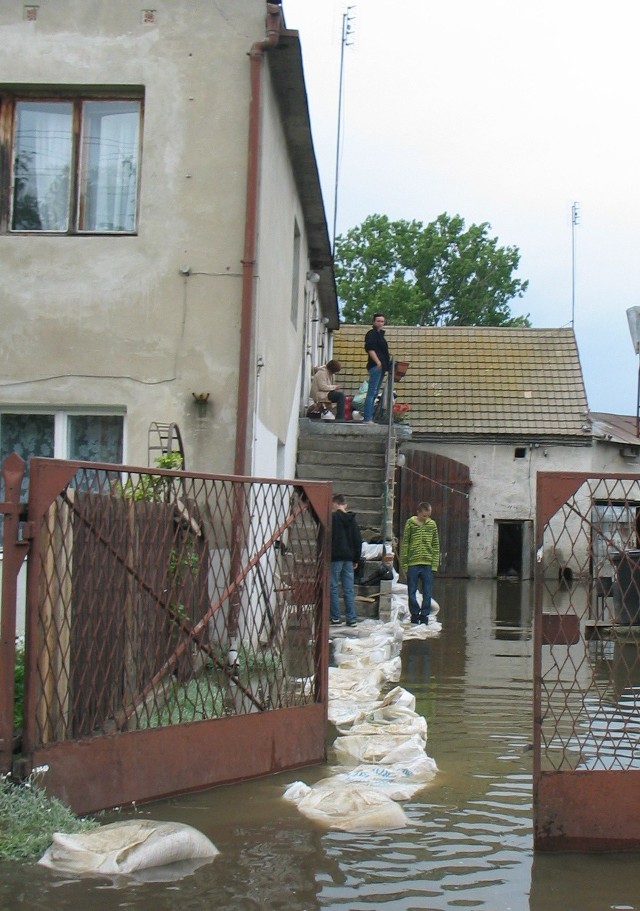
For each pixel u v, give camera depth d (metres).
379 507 17.61
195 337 11.16
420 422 27.62
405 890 5.41
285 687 7.75
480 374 29.12
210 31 11.30
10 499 5.97
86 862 5.54
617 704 6.35
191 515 7.25
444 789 7.20
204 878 5.49
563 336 30.11
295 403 17.47
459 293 48.09
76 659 6.32
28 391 11.20
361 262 47.97
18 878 5.39
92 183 11.48
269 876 5.54
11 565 5.91
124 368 11.19
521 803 6.89
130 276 11.23
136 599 6.74
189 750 6.92
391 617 14.89
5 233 11.38
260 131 11.27
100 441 11.37
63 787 6.14
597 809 6.07
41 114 11.54
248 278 11.16
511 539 27.67
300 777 7.43
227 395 11.12
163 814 6.48
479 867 5.77
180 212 11.23
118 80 11.31
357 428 18.88
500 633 15.38
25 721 5.96
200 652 7.24
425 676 11.48
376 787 7.10
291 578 7.84
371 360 20.06
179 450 10.47
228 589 7.35
